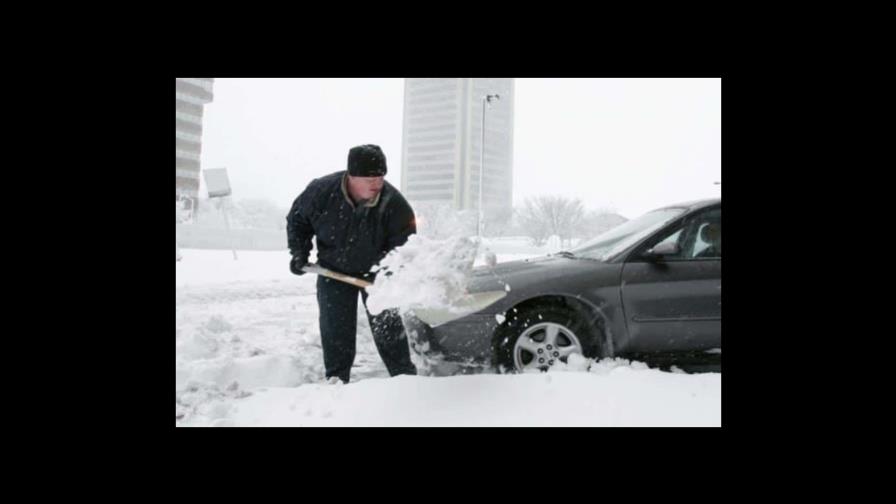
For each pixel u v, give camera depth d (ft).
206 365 13.39
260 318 21.81
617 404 10.30
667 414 10.01
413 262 11.52
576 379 11.16
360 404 10.53
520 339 13.23
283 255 59.36
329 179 13.23
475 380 11.19
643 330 13.38
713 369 14.42
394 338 13.29
